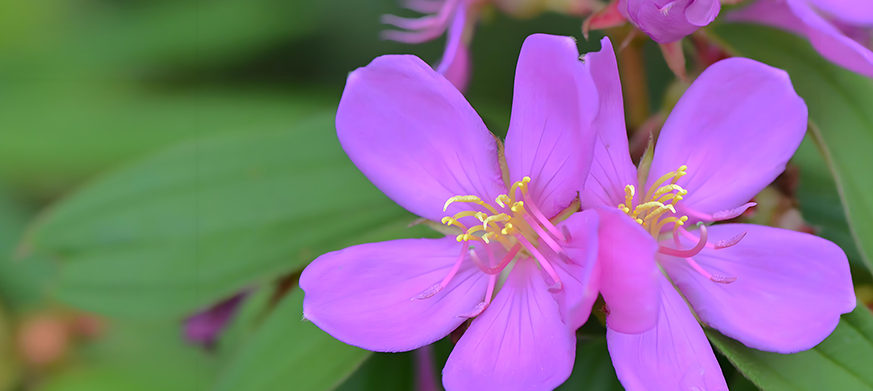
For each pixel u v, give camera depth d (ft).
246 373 1.37
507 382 1.29
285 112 1.64
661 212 1.31
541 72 1.30
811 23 1.35
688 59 1.40
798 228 1.40
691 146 1.33
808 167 1.46
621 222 1.24
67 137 1.63
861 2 1.40
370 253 1.32
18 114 1.64
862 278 1.41
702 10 1.31
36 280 1.59
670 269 1.32
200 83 1.72
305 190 1.47
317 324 1.30
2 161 1.62
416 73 1.31
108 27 1.73
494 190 1.33
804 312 1.29
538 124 1.31
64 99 1.65
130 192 1.47
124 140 1.63
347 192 1.47
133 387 1.54
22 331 1.55
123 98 1.66
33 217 1.62
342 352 1.37
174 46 1.71
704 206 1.33
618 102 1.32
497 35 1.64
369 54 1.76
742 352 1.30
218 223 1.46
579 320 1.25
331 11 1.76
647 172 1.33
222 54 1.72
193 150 1.48
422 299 1.31
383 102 1.32
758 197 1.40
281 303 1.40
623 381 1.27
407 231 1.39
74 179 1.62
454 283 1.32
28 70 1.67
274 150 1.48
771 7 1.40
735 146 1.32
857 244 1.36
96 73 1.68
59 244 1.46
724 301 1.31
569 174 1.30
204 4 1.75
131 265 1.45
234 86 1.71
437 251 1.33
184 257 1.45
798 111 1.31
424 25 1.50
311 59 1.76
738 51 1.42
